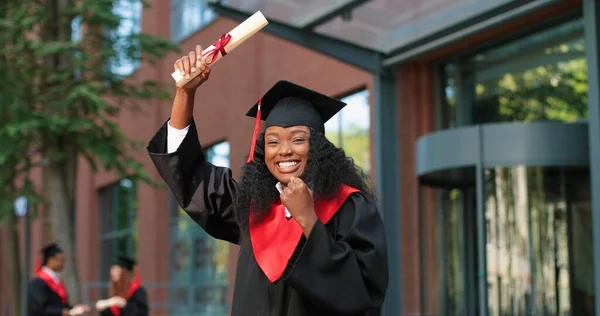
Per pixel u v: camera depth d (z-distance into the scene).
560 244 8.43
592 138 7.50
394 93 10.42
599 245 7.29
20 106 11.31
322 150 2.80
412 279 10.17
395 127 10.38
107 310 10.03
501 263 8.40
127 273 9.98
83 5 11.12
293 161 2.80
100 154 11.38
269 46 13.30
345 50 10.05
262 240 2.72
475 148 8.49
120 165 11.78
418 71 10.52
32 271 23.59
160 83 12.66
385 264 2.63
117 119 18.11
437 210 10.02
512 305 8.36
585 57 8.20
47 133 11.58
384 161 10.26
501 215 8.45
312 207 2.56
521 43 9.48
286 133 2.81
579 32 8.73
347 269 2.53
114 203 19.36
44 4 11.62
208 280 15.06
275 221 2.74
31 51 11.47
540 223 8.44
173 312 15.87
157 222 16.67
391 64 10.21
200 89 15.55
